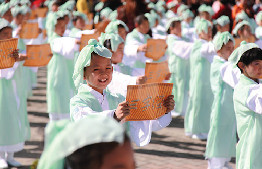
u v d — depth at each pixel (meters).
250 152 3.68
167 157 5.96
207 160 5.90
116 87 3.52
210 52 6.40
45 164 1.15
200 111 6.86
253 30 8.95
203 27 6.88
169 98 2.63
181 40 7.98
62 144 1.00
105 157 1.00
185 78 8.17
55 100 6.94
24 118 5.73
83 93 2.76
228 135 5.23
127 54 6.37
